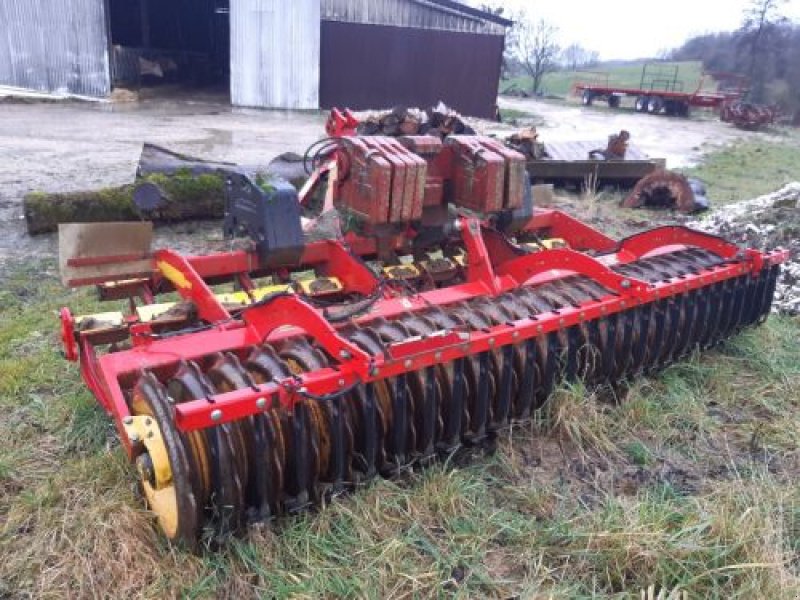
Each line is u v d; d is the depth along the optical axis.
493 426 3.61
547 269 4.19
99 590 2.69
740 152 18.44
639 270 4.34
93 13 19.75
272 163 8.23
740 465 3.73
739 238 7.07
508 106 31.44
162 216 7.66
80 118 16.45
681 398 4.23
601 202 10.36
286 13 19.80
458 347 3.10
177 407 2.47
